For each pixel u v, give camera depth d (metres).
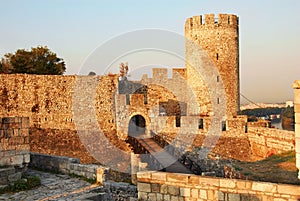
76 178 17.20
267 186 10.63
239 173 17.92
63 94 36.38
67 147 35.75
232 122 32.72
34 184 15.69
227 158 31.59
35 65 46.88
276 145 27.22
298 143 10.39
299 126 10.36
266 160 21.94
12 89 34.53
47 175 17.89
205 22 39.50
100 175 16.28
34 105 35.19
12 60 46.88
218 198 11.34
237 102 40.34
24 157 16.97
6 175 15.51
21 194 14.64
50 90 35.91
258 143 30.38
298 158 10.39
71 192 14.80
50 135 35.41
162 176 12.23
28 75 35.12
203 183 11.58
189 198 11.79
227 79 39.62
